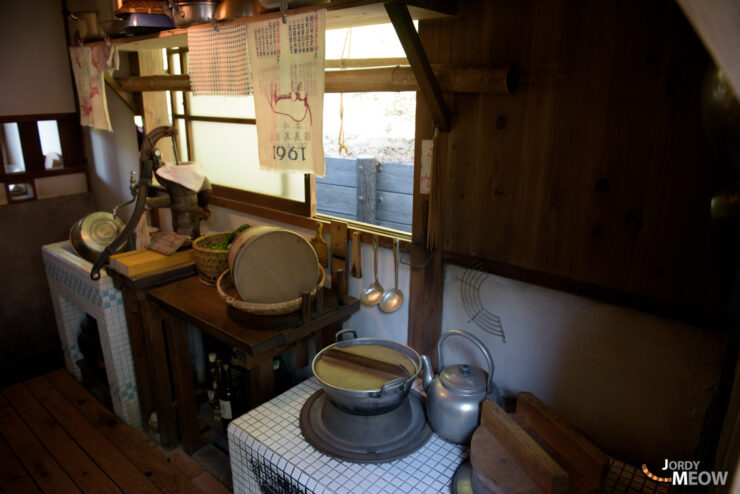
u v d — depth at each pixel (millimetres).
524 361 1927
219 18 1940
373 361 1896
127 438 2900
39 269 3828
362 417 1776
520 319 1897
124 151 3641
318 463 1704
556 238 1730
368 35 3156
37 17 3582
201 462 2719
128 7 2248
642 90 1467
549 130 1671
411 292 2184
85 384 3441
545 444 1587
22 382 3424
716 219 1033
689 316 1487
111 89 3539
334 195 3646
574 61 1577
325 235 2602
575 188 1654
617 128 1533
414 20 1989
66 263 3018
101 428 2980
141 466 2676
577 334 1761
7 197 3648
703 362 1510
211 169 3271
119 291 2773
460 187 1938
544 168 1709
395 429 1795
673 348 1561
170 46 2855
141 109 3379
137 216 2664
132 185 3023
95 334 3320
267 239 2119
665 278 1521
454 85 1743
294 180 2758
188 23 2064
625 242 1580
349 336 2592
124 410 2967
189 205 2766
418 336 2205
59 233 3904
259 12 1885
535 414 1649
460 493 1569
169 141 3453
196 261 2566
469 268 1977
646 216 1524
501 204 1843
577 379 1800
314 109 1788
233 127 3016
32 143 3701
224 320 2166
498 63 1737
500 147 1796
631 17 1451
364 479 1638
